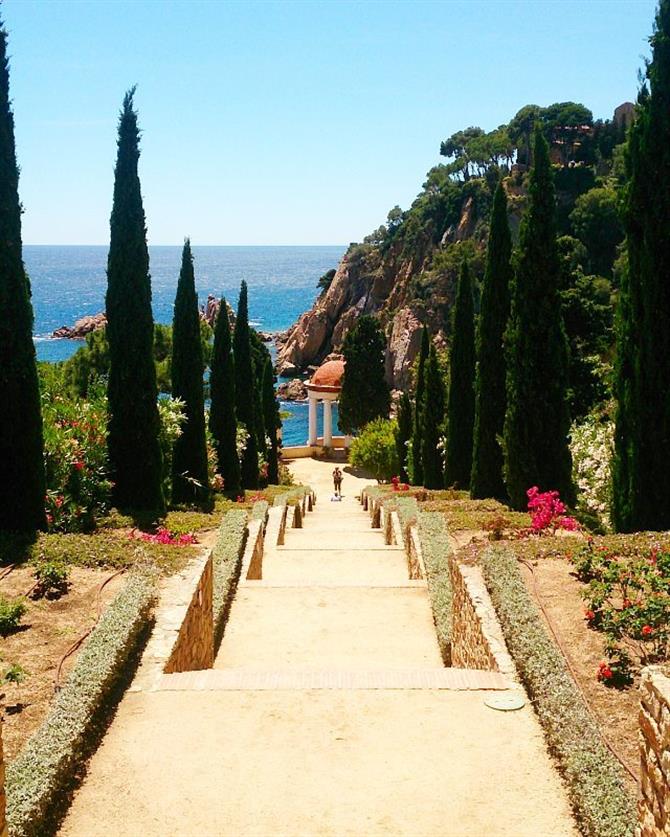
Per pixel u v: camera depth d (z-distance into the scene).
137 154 14.94
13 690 6.59
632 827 4.74
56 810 5.27
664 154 12.13
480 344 17.73
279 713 6.75
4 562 9.77
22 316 11.44
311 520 26.70
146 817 5.30
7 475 11.45
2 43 11.24
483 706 6.84
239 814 5.34
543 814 5.32
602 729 6.00
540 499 12.89
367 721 6.63
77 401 16.39
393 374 80.69
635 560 9.54
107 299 15.01
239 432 25.23
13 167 11.38
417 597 12.12
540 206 15.12
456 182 99.00
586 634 7.64
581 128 86.94
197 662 9.03
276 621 11.14
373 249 102.88
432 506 16.67
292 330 119.56
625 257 12.74
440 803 5.46
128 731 6.40
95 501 14.08
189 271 19.05
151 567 9.36
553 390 15.36
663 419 12.23
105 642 7.14
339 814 5.34
